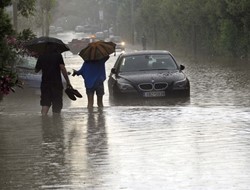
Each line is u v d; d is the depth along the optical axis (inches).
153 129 992.9
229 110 1256.2
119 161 754.2
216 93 1790.1
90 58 1346.0
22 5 1551.4
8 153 823.7
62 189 632.4
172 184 639.8
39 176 689.0
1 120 1166.3
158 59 1690.5
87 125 1064.2
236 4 3595.0
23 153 820.6
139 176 676.7
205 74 2576.3
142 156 779.4
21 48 1425.9
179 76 1614.2
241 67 2989.7
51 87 1213.7
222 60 3715.6
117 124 1063.6
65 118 1165.7
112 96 1635.1
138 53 1713.8
